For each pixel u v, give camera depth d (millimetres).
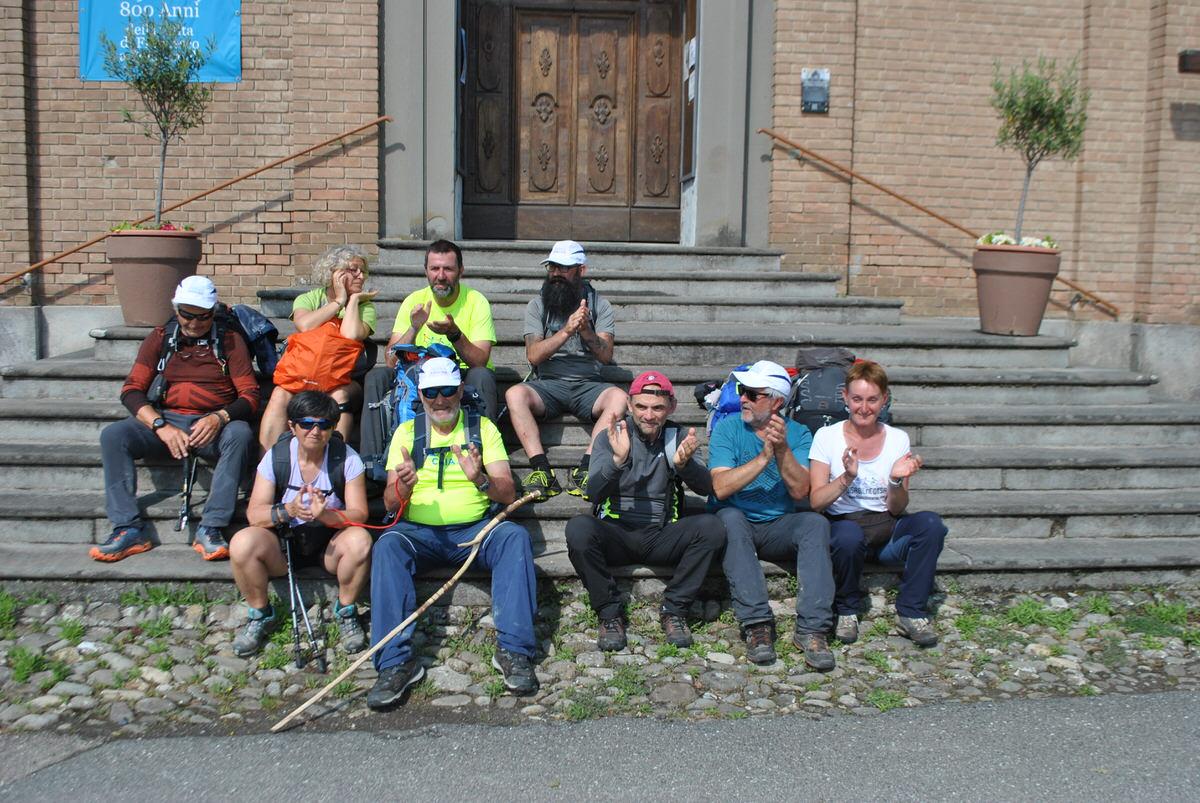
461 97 8516
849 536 4652
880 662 4492
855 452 4875
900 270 8688
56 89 7816
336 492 4551
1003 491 5828
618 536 4664
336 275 5441
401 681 4062
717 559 4730
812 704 4121
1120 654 4617
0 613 4492
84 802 3334
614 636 4535
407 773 3545
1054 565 5168
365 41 7867
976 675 4406
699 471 4840
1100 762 3664
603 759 3656
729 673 4375
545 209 8930
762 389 4676
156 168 7922
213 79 7910
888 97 8531
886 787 3490
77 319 7918
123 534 4836
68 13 7770
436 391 4430
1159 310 8719
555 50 8820
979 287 7227
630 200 9000
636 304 7203
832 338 6551
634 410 4641
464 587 4754
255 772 3533
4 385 5875
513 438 5547
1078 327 8852
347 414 5246
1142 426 6238
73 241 7914
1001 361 6824
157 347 5109
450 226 8156
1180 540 5543
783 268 8453
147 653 4352
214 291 5125
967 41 8578
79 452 5352
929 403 6406
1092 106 8695
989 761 3666
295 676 4250
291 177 7992
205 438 4871
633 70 8906
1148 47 8695
